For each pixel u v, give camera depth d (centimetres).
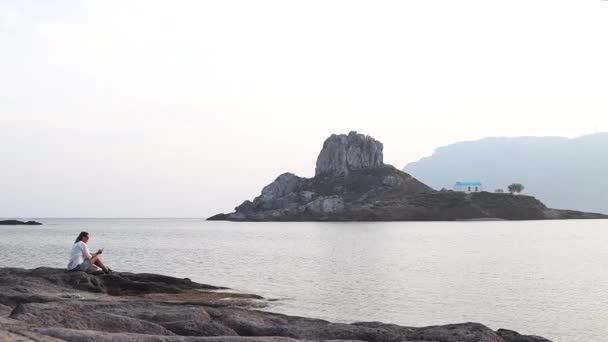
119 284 2622
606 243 10112
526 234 14225
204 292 2852
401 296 3247
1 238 11862
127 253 7025
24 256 6362
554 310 2838
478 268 5175
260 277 4166
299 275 4328
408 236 12900
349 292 3366
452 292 3466
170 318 1466
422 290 3531
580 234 14362
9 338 930
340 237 12356
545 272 4869
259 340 1141
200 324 1391
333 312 2658
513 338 1416
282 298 3025
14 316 1271
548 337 2233
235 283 3772
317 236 13025
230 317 1530
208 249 7931
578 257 6781
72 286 2405
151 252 7238
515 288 3719
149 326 1334
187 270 4719
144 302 1695
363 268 5000
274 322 1548
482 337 1313
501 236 13038
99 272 2675
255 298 2903
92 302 1620
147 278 2944
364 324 1520
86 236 2719
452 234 14062
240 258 6159
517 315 2692
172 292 2730
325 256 6550
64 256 6372
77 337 1060
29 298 1927
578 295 3403
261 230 18238
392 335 1380
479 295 3353
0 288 2139
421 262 5766
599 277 4462
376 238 11856
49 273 2575
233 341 1127
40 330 1067
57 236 13125
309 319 1599
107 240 11144
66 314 1305
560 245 9462
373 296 3219
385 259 6128
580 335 2269
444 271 4825
